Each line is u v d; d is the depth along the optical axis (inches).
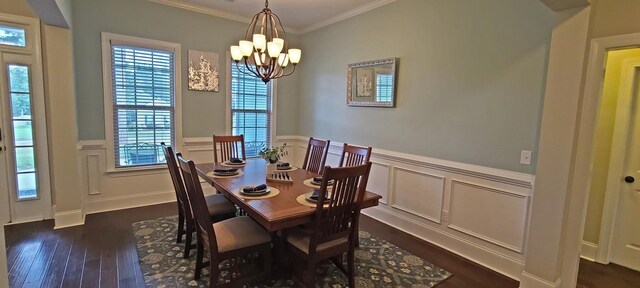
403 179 141.6
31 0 98.9
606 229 116.6
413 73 135.2
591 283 104.6
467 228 118.3
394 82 142.9
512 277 105.0
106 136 150.9
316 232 82.0
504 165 107.0
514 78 102.7
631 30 78.5
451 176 122.6
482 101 111.7
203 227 86.3
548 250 91.2
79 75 141.4
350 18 166.2
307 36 199.2
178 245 118.1
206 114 177.5
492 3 107.3
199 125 175.8
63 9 114.9
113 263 104.7
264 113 202.2
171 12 160.7
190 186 86.0
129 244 118.6
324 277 99.8
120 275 97.7
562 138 86.8
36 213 139.4
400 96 141.6
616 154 113.6
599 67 83.3
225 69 181.0
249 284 94.6
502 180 106.8
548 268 91.5
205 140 177.6
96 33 143.4
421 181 133.7
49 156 138.6
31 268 100.5
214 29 174.4
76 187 135.5
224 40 178.5
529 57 98.7
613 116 114.1
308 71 201.0
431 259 115.6
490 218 111.2
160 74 162.6
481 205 113.6
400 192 143.3
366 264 110.2
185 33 165.6
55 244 117.2
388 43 145.8
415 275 104.2
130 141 158.6
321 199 79.3
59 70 127.3
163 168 168.4
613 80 113.9
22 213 136.6
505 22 104.2
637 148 111.4
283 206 85.4
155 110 163.3
